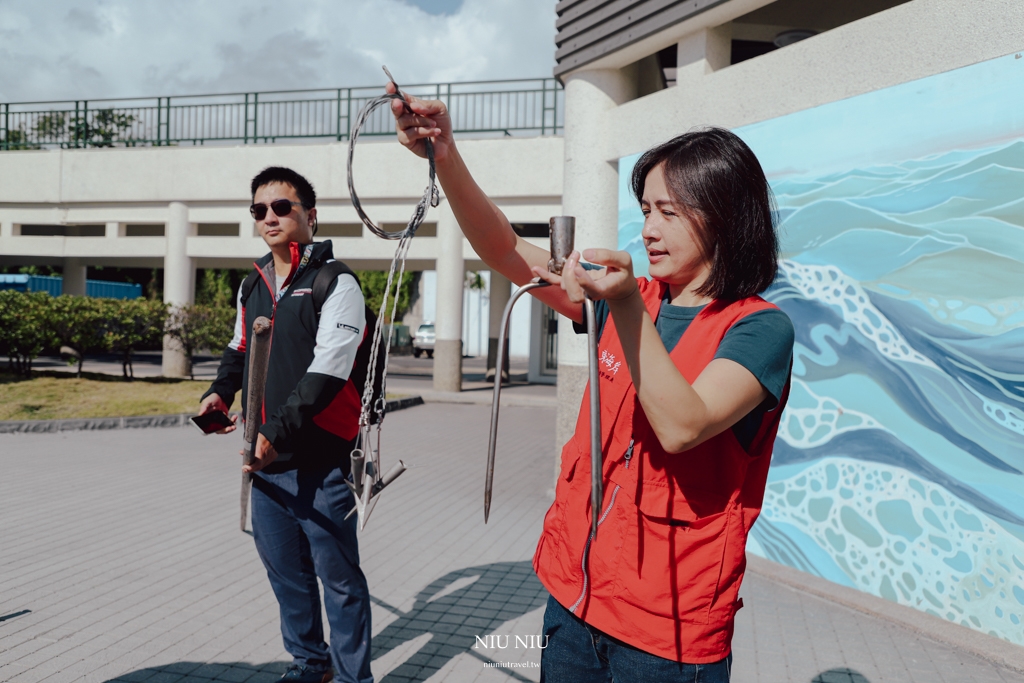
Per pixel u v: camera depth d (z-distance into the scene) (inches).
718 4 190.5
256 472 115.5
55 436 381.4
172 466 315.0
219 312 661.9
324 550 113.0
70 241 722.8
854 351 171.9
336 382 109.6
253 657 137.9
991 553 145.2
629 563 57.5
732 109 202.7
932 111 156.1
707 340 57.2
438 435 434.6
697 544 55.9
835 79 176.1
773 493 192.9
